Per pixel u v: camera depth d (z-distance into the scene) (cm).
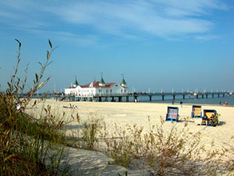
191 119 1886
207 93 14450
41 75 232
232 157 643
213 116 1495
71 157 392
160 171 384
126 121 1638
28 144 303
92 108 3331
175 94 11525
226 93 16938
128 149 488
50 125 404
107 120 1673
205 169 457
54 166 323
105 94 7925
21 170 264
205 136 1041
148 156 447
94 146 584
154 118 1944
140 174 370
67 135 643
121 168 388
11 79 238
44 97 320
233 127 1412
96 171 352
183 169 414
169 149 427
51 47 231
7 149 242
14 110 243
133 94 8575
